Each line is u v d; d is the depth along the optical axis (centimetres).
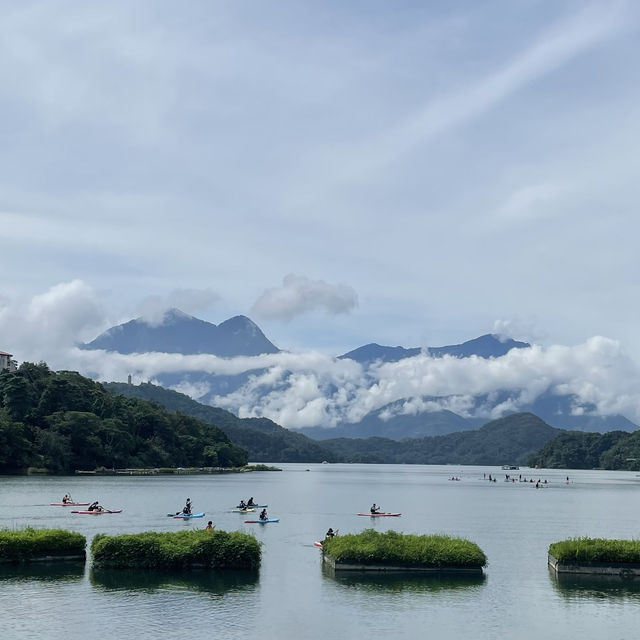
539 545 10031
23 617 5434
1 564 7044
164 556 7012
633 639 5191
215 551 7081
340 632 5225
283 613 5659
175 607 5756
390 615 5672
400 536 7662
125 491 19500
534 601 6169
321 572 7231
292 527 11725
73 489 19550
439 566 7150
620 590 6594
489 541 10481
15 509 13188
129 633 5109
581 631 5366
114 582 6500
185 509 12575
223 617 5512
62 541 7225
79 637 5012
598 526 12988
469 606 5988
